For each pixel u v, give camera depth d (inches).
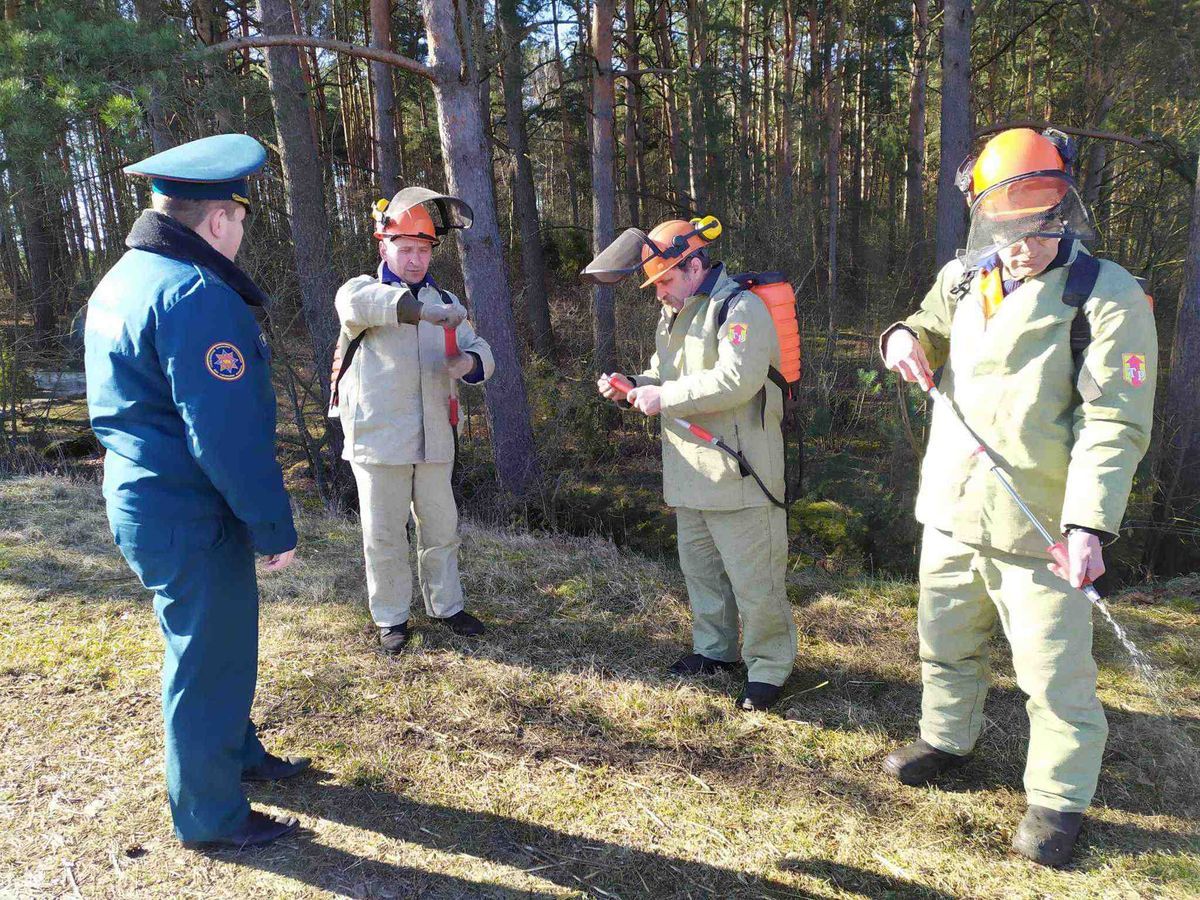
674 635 145.5
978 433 88.6
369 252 400.5
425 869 87.8
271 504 81.3
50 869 86.5
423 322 131.6
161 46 260.7
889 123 670.5
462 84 263.4
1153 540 229.1
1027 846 89.4
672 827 94.9
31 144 265.3
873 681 128.6
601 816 96.8
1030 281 84.7
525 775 104.8
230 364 77.2
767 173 631.8
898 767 103.5
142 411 79.0
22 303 382.0
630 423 367.6
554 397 342.0
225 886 84.7
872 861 89.4
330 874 86.7
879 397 352.2
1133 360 79.7
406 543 139.3
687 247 115.3
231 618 85.0
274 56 325.7
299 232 332.8
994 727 114.2
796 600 161.2
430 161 736.3
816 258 445.4
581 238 652.1
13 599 155.6
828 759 108.2
